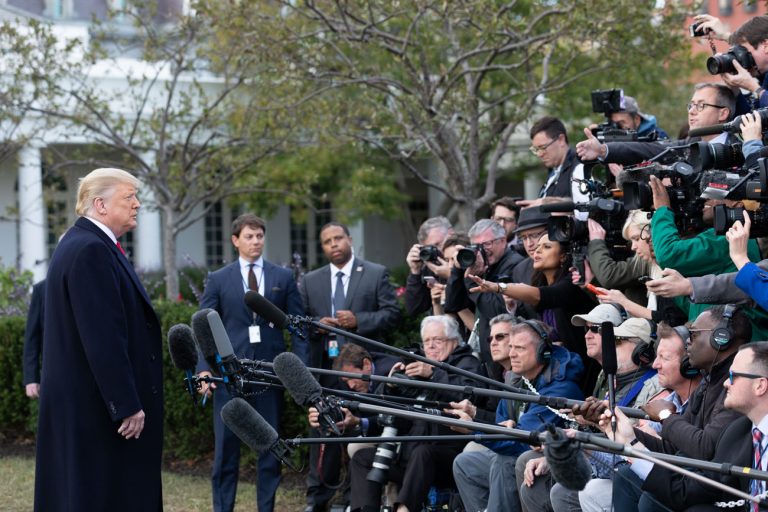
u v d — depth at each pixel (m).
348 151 16.33
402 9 10.41
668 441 5.05
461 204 11.05
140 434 5.99
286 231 25.12
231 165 13.30
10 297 12.71
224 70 12.78
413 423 6.90
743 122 5.20
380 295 8.32
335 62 11.60
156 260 21.72
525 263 7.19
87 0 17.70
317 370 5.17
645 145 6.12
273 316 5.46
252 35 11.12
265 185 17.61
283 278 8.02
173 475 9.35
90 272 5.82
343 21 10.40
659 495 4.88
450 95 10.85
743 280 4.86
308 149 13.74
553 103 12.49
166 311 9.64
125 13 13.05
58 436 5.85
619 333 5.79
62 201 20.47
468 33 11.90
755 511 4.55
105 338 5.76
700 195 5.30
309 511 7.91
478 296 7.20
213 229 24.30
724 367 5.00
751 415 4.61
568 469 4.02
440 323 6.99
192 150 13.58
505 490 6.17
